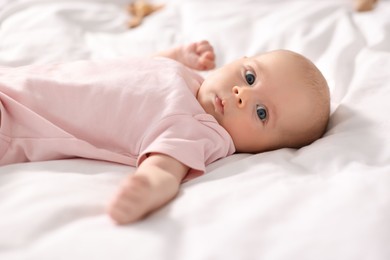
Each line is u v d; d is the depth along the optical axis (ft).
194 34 5.39
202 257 2.16
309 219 2.41
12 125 3.21
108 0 6.37
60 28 5.11
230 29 5.36
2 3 5.64
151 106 3.32
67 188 2.65
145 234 2.31
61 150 3.18
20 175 2.80
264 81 3.54
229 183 2.81
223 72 3.67
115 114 3.32
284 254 2.20
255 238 2.28
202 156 3.17
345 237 2.29
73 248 2.20
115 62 3.73
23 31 5.04
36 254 2.16
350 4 5.83
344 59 4.47
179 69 3.70
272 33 5.14
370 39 4.81
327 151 3.15
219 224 2.38
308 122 3.58
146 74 3.54
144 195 2.50
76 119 3.31
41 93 3.33
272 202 2.52
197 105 3.41
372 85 3.84
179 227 2.39
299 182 2.78
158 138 3.14
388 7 5.81
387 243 2.29
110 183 2.88
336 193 2.61
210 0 6.16
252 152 3.65
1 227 2.30
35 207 2.44
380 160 3.08
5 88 3.26
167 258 2.17
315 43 4.87
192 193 2.73
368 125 3.40
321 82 3.68
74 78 3.49
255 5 6.07
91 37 5.29
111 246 2.21
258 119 3.49
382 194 2.57
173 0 6.43
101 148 3.31
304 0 6.11
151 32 5.47
